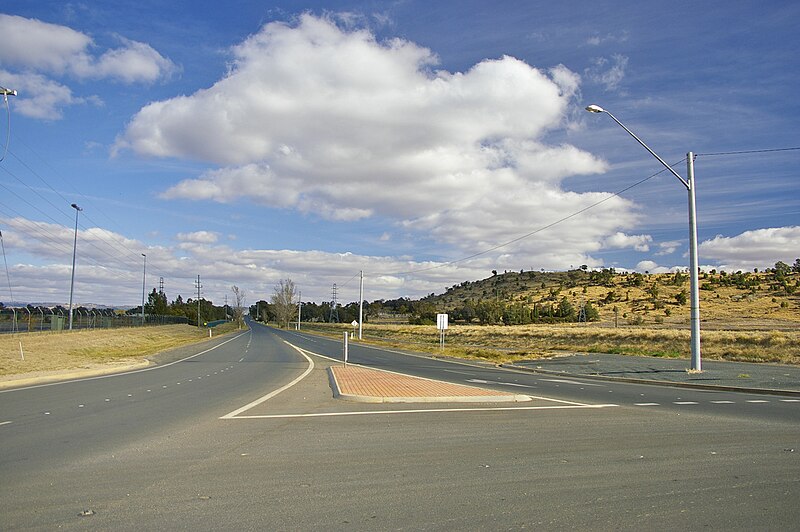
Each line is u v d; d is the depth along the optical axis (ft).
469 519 19.86
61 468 26.71
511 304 380.58
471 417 42.68
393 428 37.76
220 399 53.78
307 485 24.00
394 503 21.61
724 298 324.39
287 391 60.85
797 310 270.26
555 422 40.55
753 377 77.25
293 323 547.90
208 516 20.02
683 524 19.45
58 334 159.84
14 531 18.47
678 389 68.23
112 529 18.72
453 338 240.12
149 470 26.40
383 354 148.36
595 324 290.97
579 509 20.98
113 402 51.26
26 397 54.75
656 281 415.03
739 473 26.27
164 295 445.78
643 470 26.78
